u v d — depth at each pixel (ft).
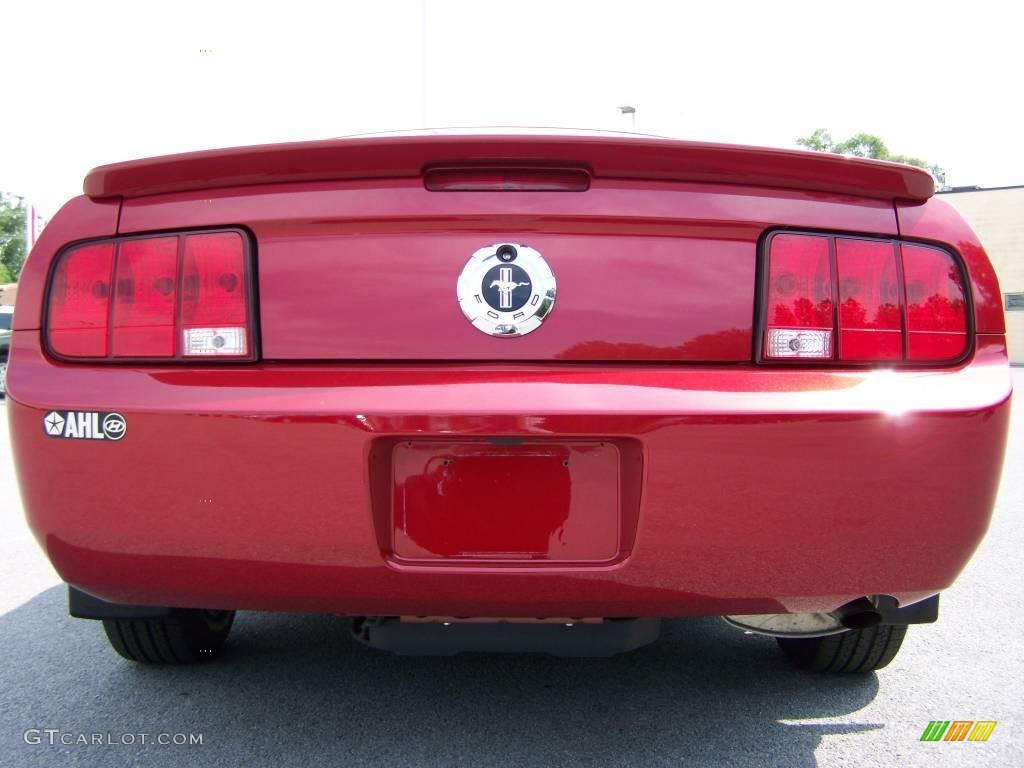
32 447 5.35
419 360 5.22
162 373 5.29
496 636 5.68
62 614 9.76
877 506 5.12
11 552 12.58
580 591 5.17
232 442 5.07
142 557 5.26
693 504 5.03
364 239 5.27
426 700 7.36
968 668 8.22
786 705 7.30
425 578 5.14
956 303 5.55
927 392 5.26
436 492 5.21
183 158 5.27
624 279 5.26
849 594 5.26
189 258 5.37
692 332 5.27
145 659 7.91
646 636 5.83
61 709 7.18
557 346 5.22
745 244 5.35
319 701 7.32
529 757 6.35
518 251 5.23
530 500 5.20
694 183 5.35
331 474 5.02
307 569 5.14
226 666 8.13
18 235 187.93
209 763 6.24
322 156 5.18
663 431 4.99
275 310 5.30
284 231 5.32
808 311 5.36
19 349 5.55
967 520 5.29
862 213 5.51
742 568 5.11
